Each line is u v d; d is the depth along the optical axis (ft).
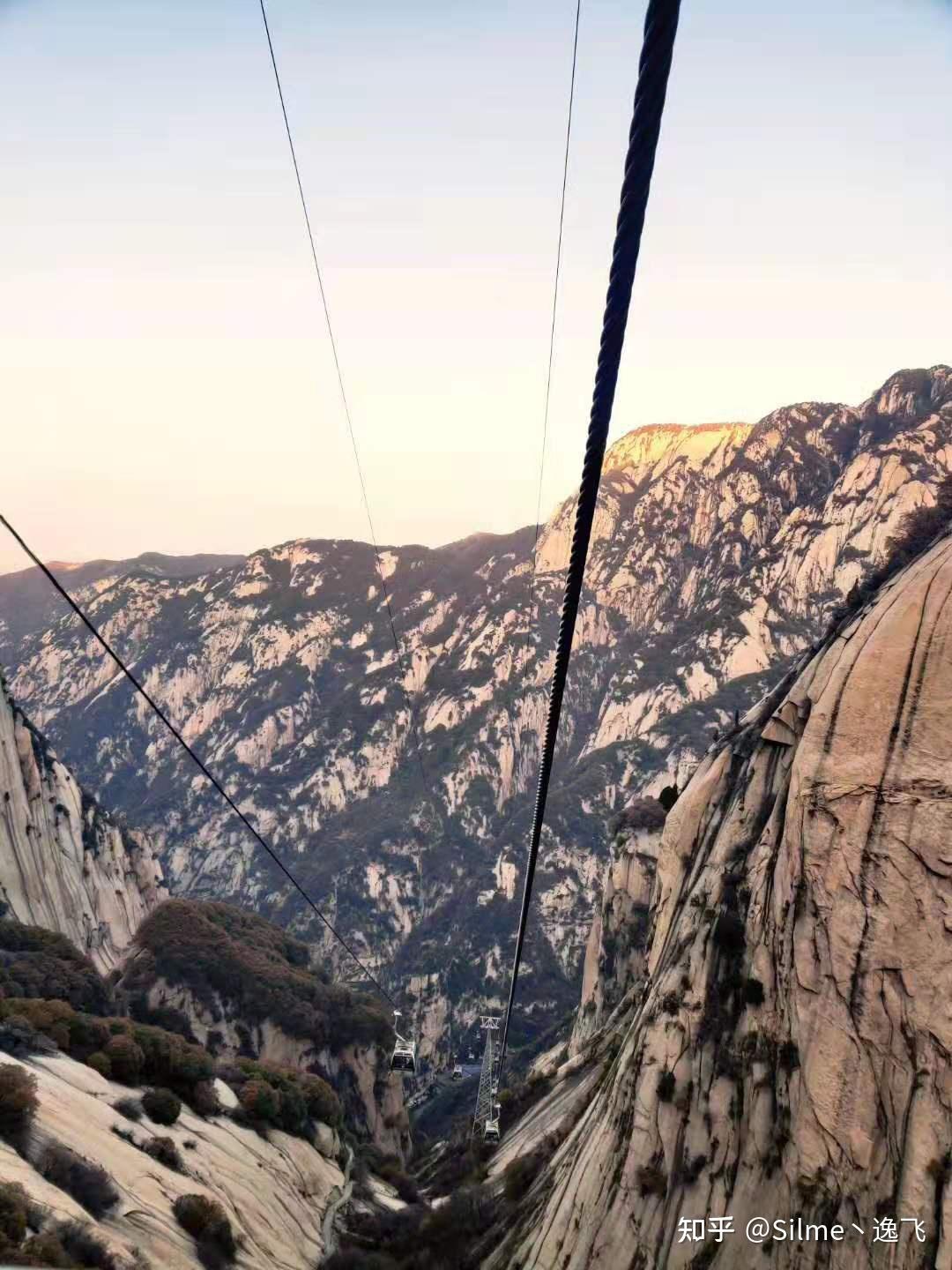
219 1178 207.00
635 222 30.27
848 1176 109.19
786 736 160.25
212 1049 374.43
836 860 123.65
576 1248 146.30
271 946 485.15
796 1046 123.03
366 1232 241.35
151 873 550.36
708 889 159.74
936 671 123.44
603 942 363.56
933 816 114.32
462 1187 262.88
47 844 430.61
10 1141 156.15
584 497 37.81
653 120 28.40
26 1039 206.90
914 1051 107.34
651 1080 146.30
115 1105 205.05
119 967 418.10
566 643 45.98
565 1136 217.56
